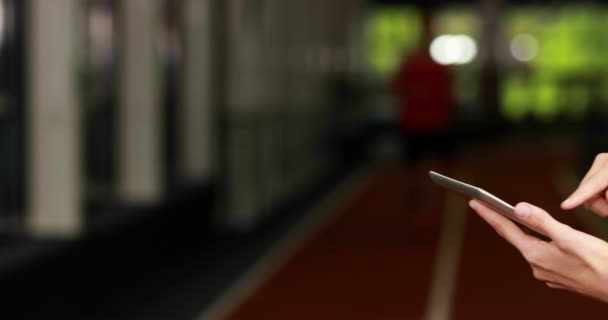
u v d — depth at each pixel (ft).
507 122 105.91
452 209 44.98
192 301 26.08
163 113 33.06
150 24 28.94
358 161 71.87
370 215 43.65
